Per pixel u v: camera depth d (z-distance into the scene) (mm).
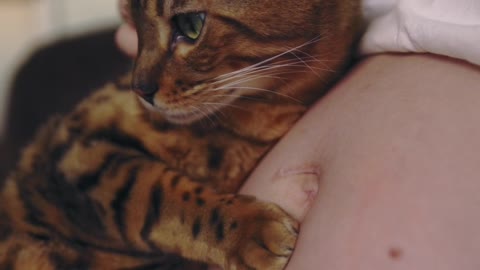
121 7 598
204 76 490
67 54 1030
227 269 441
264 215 438
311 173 446
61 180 531
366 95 445
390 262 374
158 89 491
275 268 420
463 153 388
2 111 1342
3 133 1026
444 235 372
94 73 1017
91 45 1039
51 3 1452
